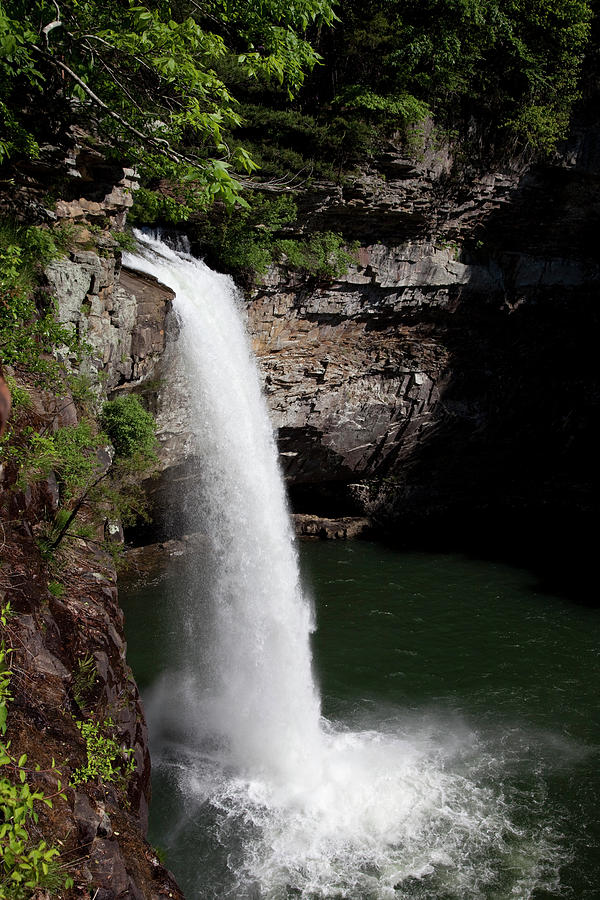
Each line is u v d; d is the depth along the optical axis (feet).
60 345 44.34
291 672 68.54
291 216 87.20
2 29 29.17
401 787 51.39
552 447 124.88
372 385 109.09
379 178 91.56
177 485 85.97
